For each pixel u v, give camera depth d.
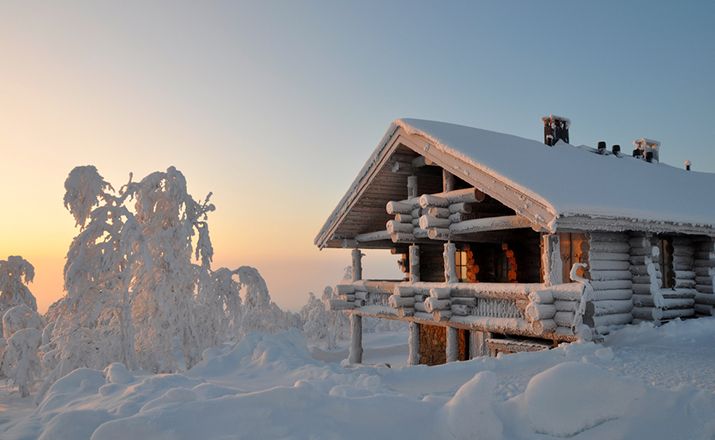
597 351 9.07
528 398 5.01
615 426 4.72
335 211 16.34
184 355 15.64
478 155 11.66
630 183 14.03
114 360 13.89
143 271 15.50
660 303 11.78
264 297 18.20
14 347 13.28
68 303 13.73
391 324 40.59
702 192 16.45
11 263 20.78
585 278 11.33
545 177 11.28
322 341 34.72
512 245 15.45
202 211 16.67
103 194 14.77
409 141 13.58
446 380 8.08
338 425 4.59
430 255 18.39
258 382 7.64
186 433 4.36
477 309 12.51
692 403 4.80
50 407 6.67
